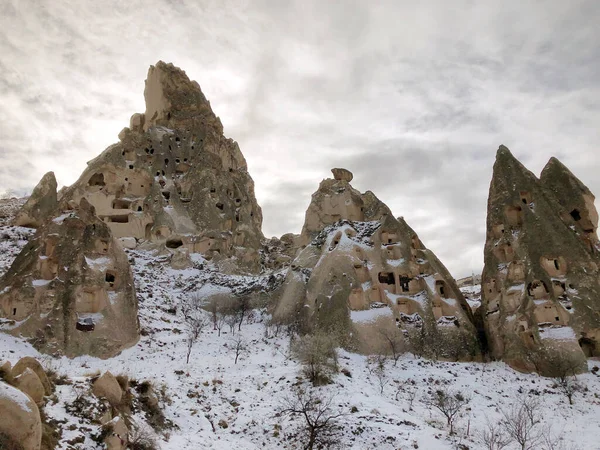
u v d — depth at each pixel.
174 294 50.16
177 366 31.23
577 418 28.14
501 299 40.03
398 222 48.12
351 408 25.62
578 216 44.28
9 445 12.55
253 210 88.62
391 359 36.91
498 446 22.72
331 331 38.72
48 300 32.62
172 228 65.50
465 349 39.22
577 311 36.62
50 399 17.23
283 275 52.84
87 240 36.16
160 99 86.62
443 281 44.56
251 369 32.34
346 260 44.06
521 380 34.25
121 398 19.62
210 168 76.94
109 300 34.94
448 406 27.69
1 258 46.12
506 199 43.84
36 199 61.25
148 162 75.62
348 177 67.50
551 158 47.47
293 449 21.92
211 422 23.75
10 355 27.70
